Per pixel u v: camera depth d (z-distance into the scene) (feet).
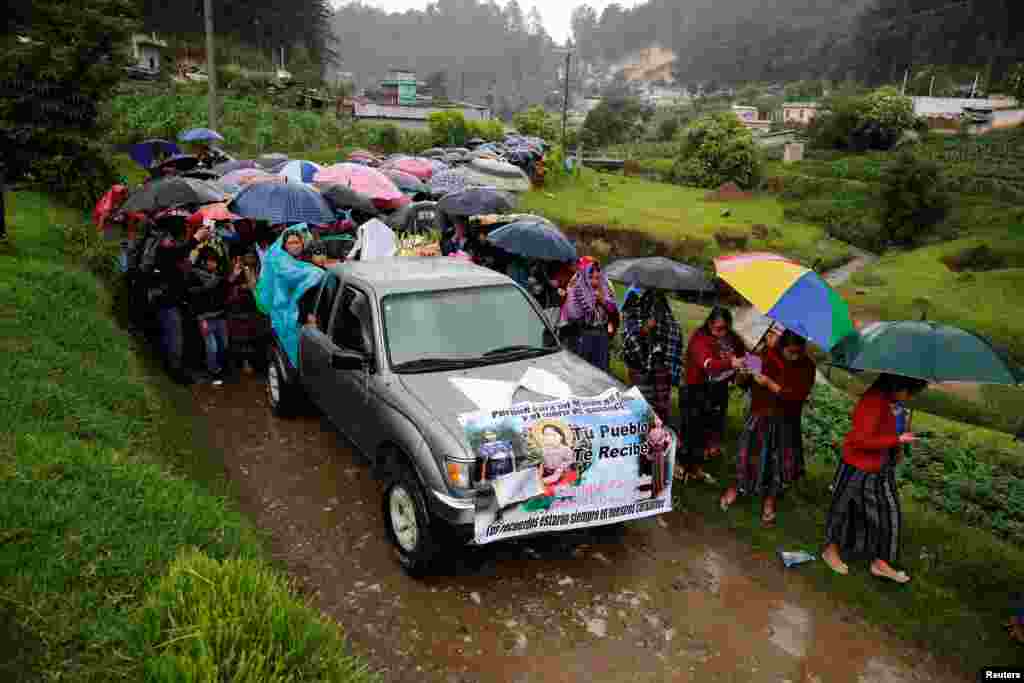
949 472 26.03
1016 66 388.37
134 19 49.52
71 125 47.78
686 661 13.39
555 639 13.71
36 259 28.96
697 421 20.08
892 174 192.54
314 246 26.50
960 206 217.97
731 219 179.42
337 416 19.43
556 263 27.20
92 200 47.16
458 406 15.20
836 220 198.49
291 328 22.77
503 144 152.05
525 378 16.30
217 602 10.16
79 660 9.47
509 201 32.53
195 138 57.67
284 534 16.85
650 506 15.75
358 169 38.88
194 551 11.41
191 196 27.04
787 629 14.51
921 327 14.14
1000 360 13.58
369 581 15.19
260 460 20.72
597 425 15.12
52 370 18.86
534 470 14.26
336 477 19.88
